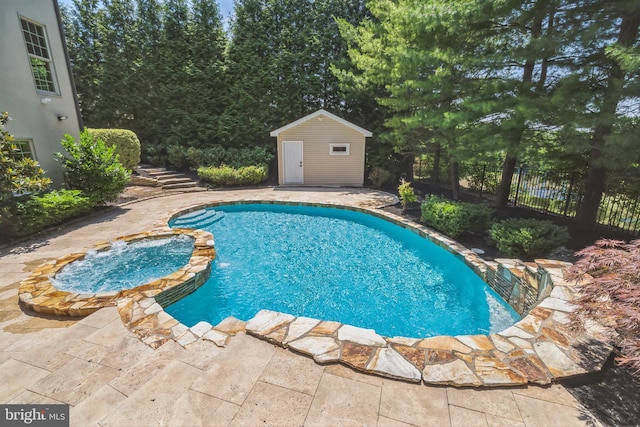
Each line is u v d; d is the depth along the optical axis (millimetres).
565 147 5883
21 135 7504
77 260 5555
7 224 6105
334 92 15750
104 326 3424
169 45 14375
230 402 2018
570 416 2041
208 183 13375
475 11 6254
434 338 2812
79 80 14297
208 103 15164
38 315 3859
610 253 2752
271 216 9883
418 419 1958
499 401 2139
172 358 2834
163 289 4418
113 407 2154
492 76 7695
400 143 11797
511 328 2986
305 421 1888
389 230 8516
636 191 6863
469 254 6016
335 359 2475
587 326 2971
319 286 5445
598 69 6012
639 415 2059
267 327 2896
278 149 13805
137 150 12578
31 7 7730
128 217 8391
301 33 14867
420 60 7793
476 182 12008
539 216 8219
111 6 13852
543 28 6949
